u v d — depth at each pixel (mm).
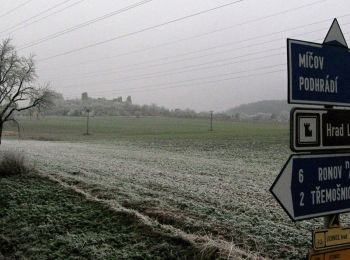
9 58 44125
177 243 10773
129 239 11672
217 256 9453
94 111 187250
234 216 13812
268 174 27438
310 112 4715
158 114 191250
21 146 60469
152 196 17812
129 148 58906
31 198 17750
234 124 143125
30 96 45938
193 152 50781
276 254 9797
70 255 10805
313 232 4625
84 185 21172
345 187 4984
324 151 4828
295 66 4621
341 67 5047
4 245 12109
